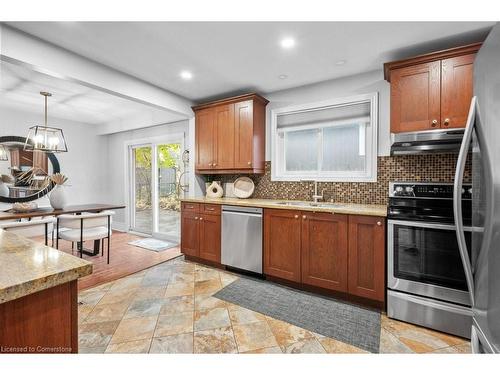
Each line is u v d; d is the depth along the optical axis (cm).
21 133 456
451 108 206
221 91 345
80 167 539
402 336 184
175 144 468
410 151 225
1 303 71
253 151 329
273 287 266
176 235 462
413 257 198
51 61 221
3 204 441
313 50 234
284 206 264
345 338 182
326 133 320
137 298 240
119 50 234
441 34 206
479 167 114
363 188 287
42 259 91
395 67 227
